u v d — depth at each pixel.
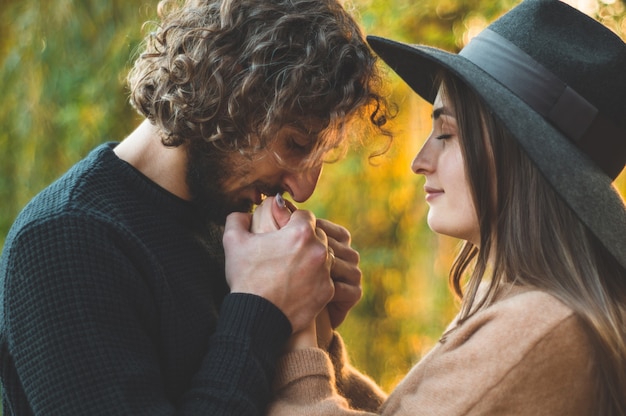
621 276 1.21
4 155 2.81
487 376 1.12
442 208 1.28
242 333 1.15
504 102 1.12
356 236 3.62
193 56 1.17
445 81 1.25
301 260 1.21
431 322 3.41
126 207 1.17
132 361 1.08
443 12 2.89
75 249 1.08
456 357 1.16
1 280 1.14
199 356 1.19
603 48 1.22
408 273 3.58
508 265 1.22
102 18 2.73
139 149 1.24
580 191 1.11
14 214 2.80
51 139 2.78
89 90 2.71
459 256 1.52
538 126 1.13
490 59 1.22
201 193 1.24
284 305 1.20
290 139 1.21
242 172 1.22
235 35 1.17
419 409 1.15
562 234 1.19
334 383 1.24
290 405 1.16
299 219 1.24
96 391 1.04
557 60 1.19
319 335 1.37
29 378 1.07
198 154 1.21
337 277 1.38
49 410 1.05
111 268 1.09
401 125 3.19
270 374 1.16
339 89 1.20
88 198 1.14
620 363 1.14
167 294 1.16
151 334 1.15
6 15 2.88
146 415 1.06
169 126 1.17
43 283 1.07
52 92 2.75
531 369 1.11
